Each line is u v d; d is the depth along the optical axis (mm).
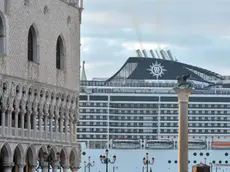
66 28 180625
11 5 157625
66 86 180625
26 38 163375
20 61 160625
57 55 178750
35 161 167750
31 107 165875
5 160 157375
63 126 181250
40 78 168625
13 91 158000
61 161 181750
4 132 155500
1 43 155125
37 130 168875
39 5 168375
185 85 134750
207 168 139000
